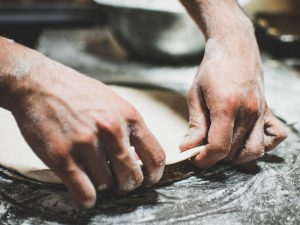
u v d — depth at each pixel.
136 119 0.66
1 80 0.65
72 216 0.68
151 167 0.69
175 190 0.77
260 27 1.72
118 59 1.74
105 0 1.51
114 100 0.66
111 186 0.69
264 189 0.78
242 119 0.79
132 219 0.68
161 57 1.61
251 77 0.83
